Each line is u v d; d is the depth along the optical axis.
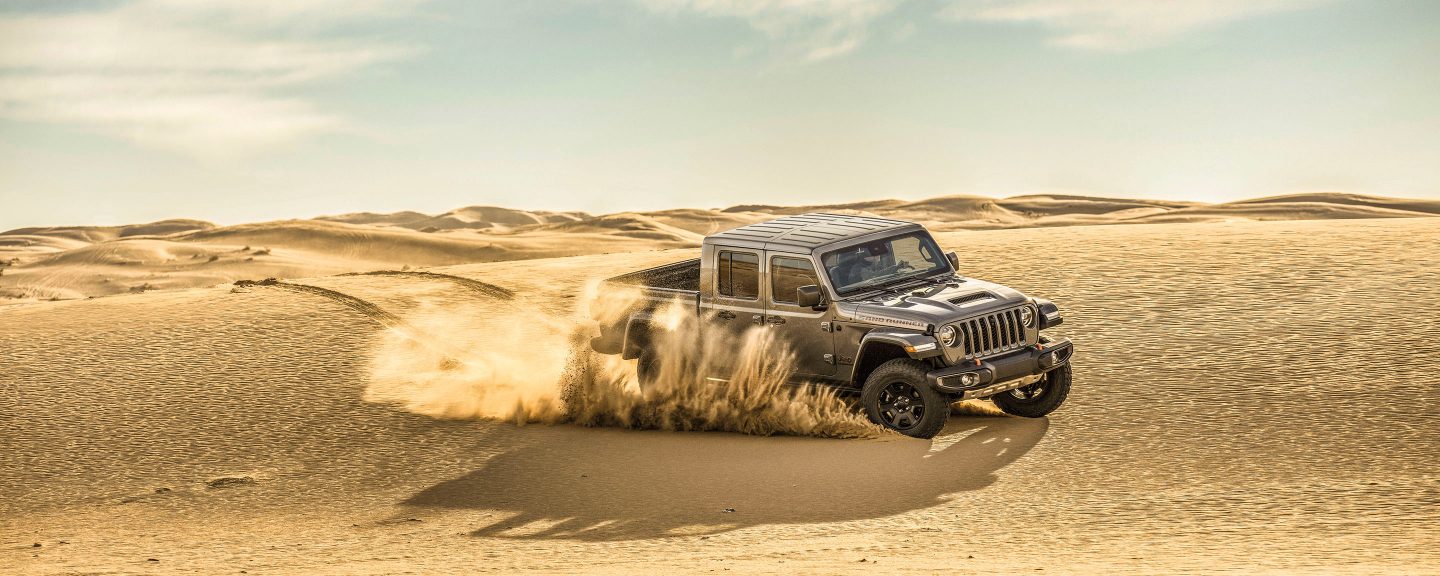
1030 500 8.41
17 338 18.25
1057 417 11.12
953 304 10.64
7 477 10.98
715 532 8.08
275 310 20.00
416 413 12.88
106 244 118.06
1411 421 9.88
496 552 7.77
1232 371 12.23
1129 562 6.36
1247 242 21.58
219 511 9.66
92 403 13.83
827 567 6.50
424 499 9.70
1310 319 14.41
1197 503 8.00
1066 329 15.06
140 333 18.25
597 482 9.86
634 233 171.88
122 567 7.68
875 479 9.33
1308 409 10.53
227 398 13.88
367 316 19.06
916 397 10.70
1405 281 16.45
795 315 11.12
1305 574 5.69
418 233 144.62
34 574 7.54
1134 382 12.16
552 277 23.20
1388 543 6.62
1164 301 16.34
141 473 10.98
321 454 11.40
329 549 8.16
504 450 11.23
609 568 6.86
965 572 6.12
